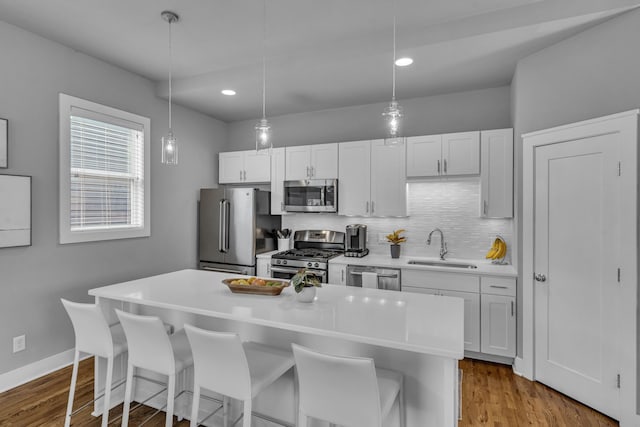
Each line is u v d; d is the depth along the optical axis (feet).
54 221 9.78
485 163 11.36
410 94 12.89
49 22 8.85
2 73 8.70
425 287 11.18
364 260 12.46
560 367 8.89
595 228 8.14
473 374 9.92
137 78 12.20
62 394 8.62
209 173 15.58
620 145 7.61
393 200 12.71
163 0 7.98
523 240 9.77
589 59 8.36
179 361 6.22
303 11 8.45
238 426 7.04
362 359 4.36
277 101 13.65
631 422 7.40
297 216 15.42
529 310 9.61
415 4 8.16
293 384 6.52
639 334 7.39
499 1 8.04
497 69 10.66
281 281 8.25
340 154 13.51
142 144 12.30
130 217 12.01
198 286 8.20
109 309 8.11
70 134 10.12
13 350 8.96
